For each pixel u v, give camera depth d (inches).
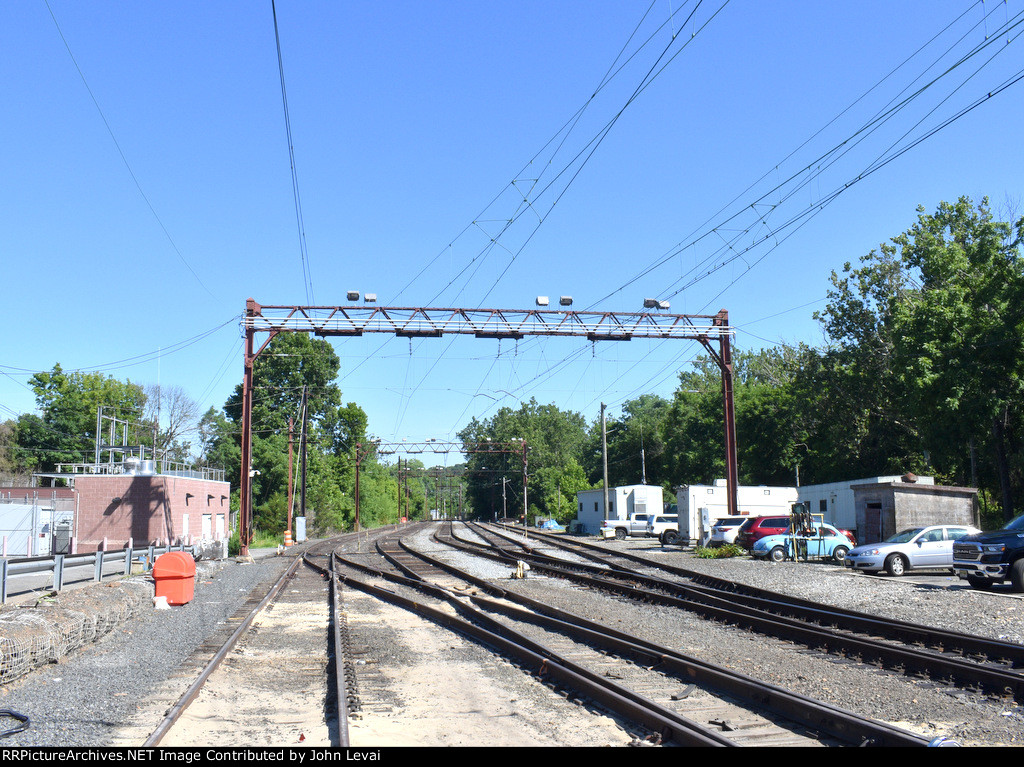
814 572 973.8
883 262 2012.8
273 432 3090.6
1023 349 1366.9
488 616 627.2
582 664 444.5
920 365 1462.8
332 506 3201.3
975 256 1492.4
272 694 388.8
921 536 983.0
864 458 2080.5
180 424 3312.0
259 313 1374.3
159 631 593.0
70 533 1537.9
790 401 2260.1
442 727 322.0
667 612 671.1
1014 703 346.0
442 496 7313.0
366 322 1364.4
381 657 483.2
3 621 450.0
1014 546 754.8
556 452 5044.3
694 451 2773.1
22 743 294.5
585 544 1729.8
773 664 441.4
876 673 414.9
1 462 2800.2
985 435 1480.1
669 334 1466.5
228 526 2043.6
